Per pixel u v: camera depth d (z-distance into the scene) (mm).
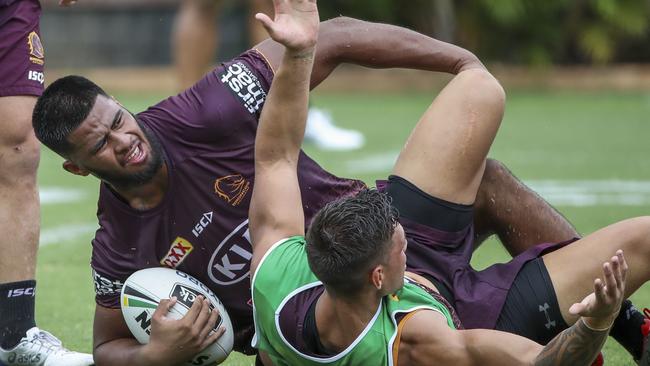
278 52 14070
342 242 11125
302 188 13961
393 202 13742
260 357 12953
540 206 14844
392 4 53844
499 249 21281
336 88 54688
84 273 20375
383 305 11672
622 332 13117
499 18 53031
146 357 12789
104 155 12562
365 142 37750
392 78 54719
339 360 11633
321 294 11859
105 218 13438
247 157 13453
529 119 44594
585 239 12820
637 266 12477
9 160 14844
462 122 13781
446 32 53844
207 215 13273
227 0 49562
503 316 12648
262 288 12102
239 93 13617
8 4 14875
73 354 14633
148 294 13055
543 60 54625
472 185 13875
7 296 14773
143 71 55312
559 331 12695
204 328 12820
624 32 56031
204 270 13414
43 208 26875
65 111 12445
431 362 11344
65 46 57062
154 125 13156
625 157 34156
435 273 13188
